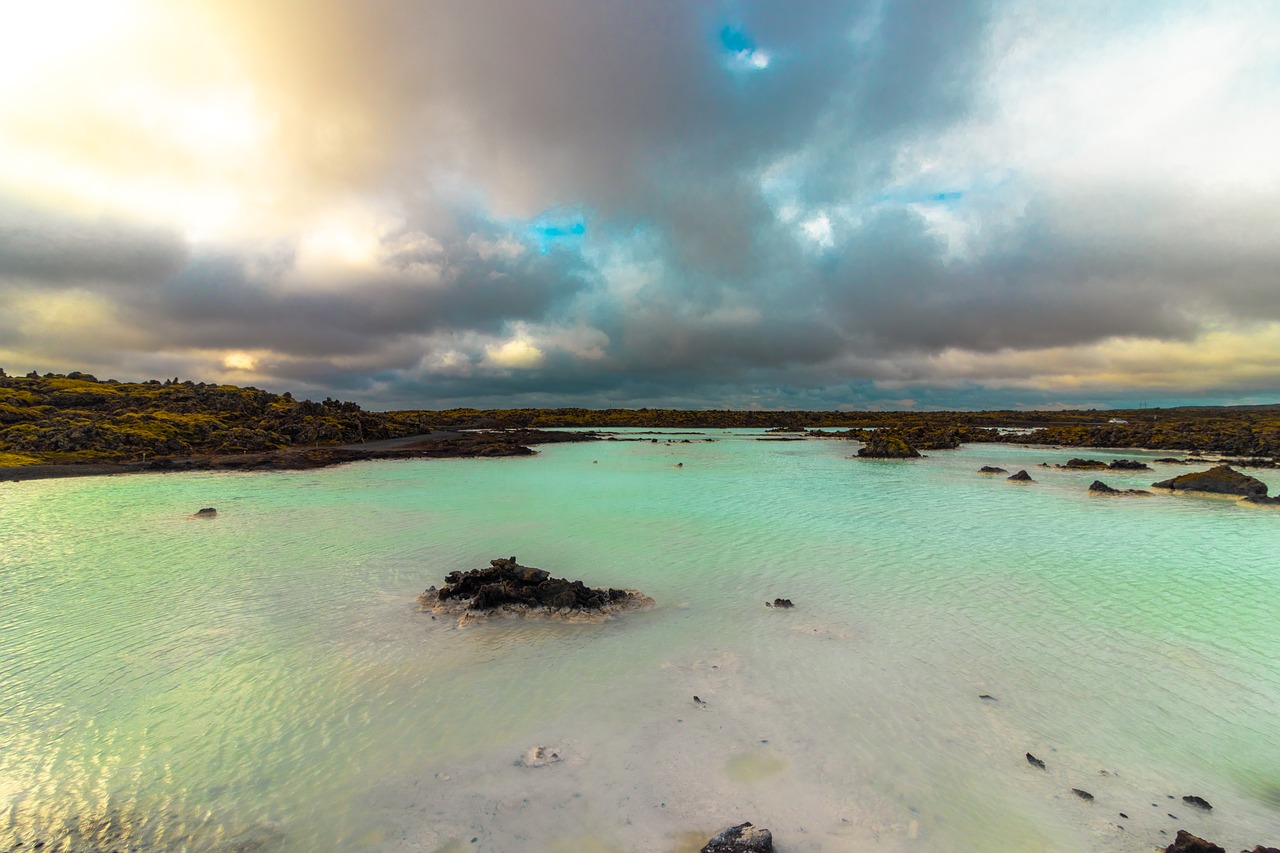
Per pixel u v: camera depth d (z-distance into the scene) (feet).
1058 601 52.75
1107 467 172.35
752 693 36.22
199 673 39.24
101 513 97.04
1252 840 23.84
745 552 70.44
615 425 549.95
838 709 34.27
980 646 43.09
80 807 26.40
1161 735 31.63
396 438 286.05
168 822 25.43
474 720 33.40
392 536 79.36
